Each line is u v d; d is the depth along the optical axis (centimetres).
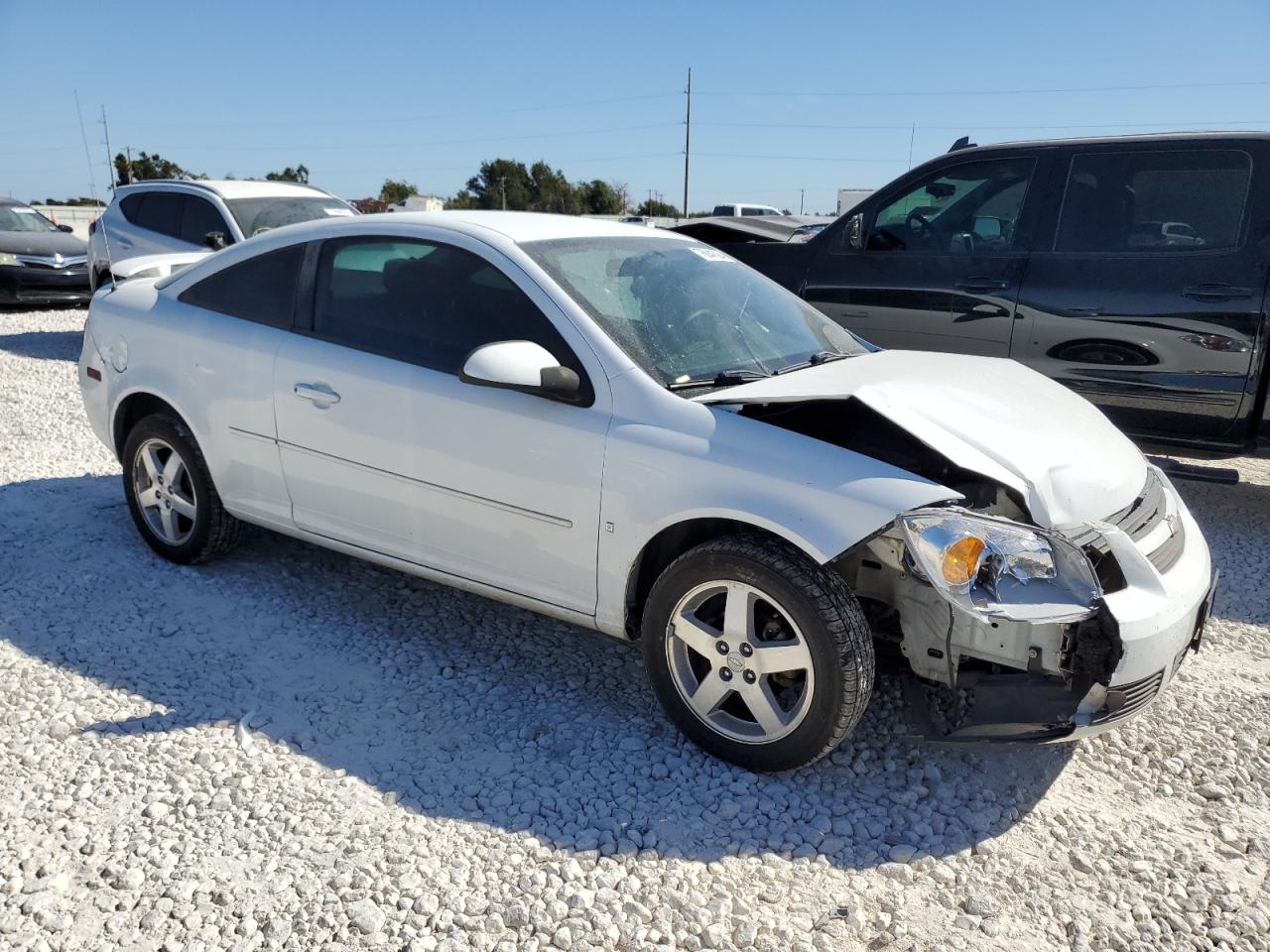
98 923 237
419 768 303
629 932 238
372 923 238
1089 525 284
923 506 270
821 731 283
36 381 891
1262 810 292
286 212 988
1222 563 492
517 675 363
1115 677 264
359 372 363
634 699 348
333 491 379
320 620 400
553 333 329
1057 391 356
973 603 260
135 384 433
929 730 292
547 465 321
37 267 1347
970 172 570
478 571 351
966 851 271
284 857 261
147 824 273
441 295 355
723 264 408
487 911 244
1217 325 491
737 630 292
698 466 294
